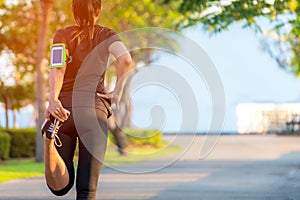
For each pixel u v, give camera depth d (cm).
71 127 467
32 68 3138
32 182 1580
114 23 2888
